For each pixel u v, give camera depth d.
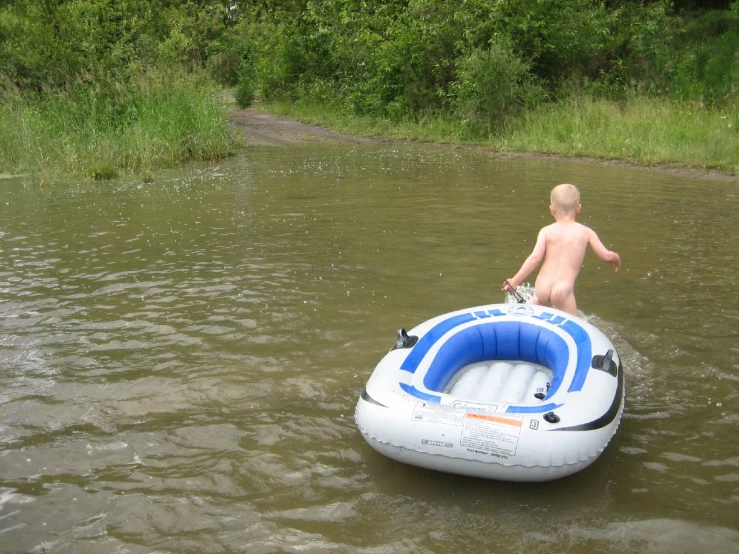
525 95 17.42
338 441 3.67
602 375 3.48
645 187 10.55
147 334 5.07
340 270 6.45
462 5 19.22
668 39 20.08
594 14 19.25
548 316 4.08
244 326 5.17
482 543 2.85
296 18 28.83
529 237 7.46
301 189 11.02
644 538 2.86
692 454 3.45
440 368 3.73
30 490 3.29
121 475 3.39
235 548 2.86
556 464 3.04
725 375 4.25
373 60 21.80
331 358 4.62
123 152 14.27
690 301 5.50
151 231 8.28
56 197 10.94
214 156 15.43
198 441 3.69
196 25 36.19
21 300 5.84
